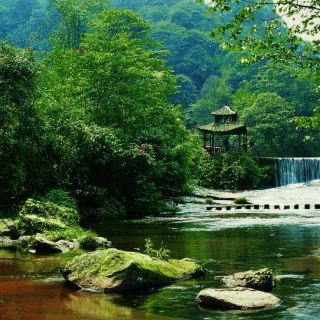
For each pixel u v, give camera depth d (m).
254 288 10.62
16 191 24.05
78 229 19.38
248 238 18.42
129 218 26.55
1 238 17.83
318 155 81.19
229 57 137.50
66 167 26.52
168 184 37.59
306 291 10.50
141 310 9.24
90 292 10.62
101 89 32.69
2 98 23.34
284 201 37.62
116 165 27.84
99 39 35.22
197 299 9.76
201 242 17.53
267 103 79.44
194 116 103.69
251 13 10.27
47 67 41.94
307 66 11.06
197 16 159.88
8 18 158.00
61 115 27.50
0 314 9.01
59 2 59.38
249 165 55.50
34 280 11.78
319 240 17.73
